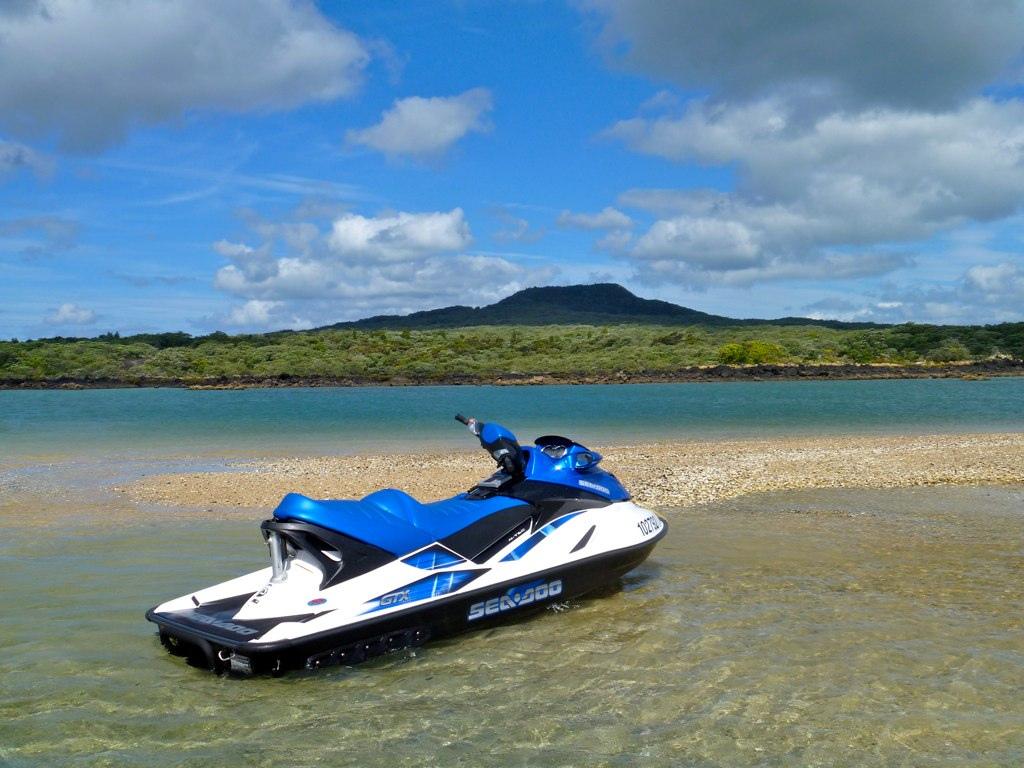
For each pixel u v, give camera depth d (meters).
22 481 17.25
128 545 10.35
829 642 6.40
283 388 123.94
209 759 4.59
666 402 62.22
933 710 5.14
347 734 4.91
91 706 5.33
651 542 8.10
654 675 5.78
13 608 7.51
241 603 6.39
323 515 6.18
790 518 12.02
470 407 58.97
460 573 6.63
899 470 16.84
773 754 4.60
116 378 128.62
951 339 148.12
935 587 8.03
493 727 4.98
